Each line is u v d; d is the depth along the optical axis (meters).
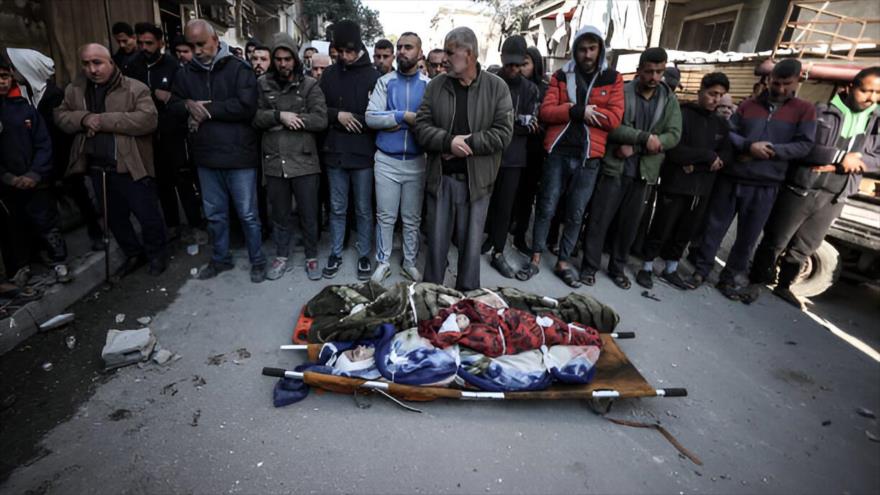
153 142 3.88
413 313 2.64
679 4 9.83
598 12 8.92
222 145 3.12
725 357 3.01
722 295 3.88
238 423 2.19
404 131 3.21
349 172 3.48
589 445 2.20
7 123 2.85
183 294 3.34
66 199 4.03
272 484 1.89
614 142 3.41
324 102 3.24
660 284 4.00
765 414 2.51
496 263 3.99
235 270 3.74
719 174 3.70
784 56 5.13
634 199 3.56
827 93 4.38
